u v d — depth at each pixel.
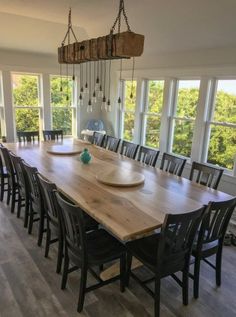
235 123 3.83
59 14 3.92
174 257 1.97
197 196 2.44
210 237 2.16
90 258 2.03
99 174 2.90
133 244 2.18
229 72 3.68
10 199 3.99
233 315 2.08
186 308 2.13
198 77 4.23
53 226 2.72
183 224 1.87
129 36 2.36
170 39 4.11
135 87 5.37
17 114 5.32
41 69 5.32
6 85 5.05
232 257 2.82
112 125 6.07
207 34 3.60
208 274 2.54
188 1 3.12
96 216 1.99
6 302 2.12
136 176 2.87
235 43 3.52
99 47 2.66
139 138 5.50
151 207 2.17
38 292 2.24
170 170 3.33
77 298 2.19
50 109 5.62
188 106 4.50
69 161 3.45
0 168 3.85
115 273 2.42
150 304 2.15
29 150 3.92
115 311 2.07
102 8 3.60
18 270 2.49
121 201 2.27
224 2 2.92
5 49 4.86
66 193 2.40
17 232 3.14
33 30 4.61
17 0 3.31
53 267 2.55
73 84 5.85
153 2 3.32
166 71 4.59
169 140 4.91
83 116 6.10
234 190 3.81
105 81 6.02
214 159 4.18
